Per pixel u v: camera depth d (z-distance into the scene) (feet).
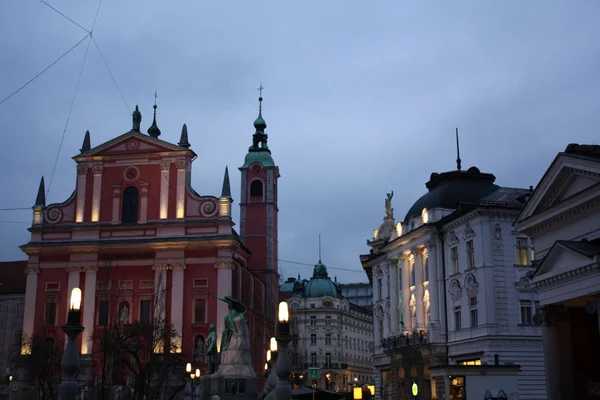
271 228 259.19
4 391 237.25
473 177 191.62
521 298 158.51
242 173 263.49
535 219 96.68
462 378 132.57
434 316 175.52
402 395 189.57
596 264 80.02
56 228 219.00
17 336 244.01
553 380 89.51
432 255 178.70
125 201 221.46
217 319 205.67
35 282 216.33
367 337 507.71
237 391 108.47
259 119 274.36
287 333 65.67
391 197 247.29
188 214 216.54
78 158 223.71
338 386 433.48
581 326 93.15
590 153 88.79
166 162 220.23
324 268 464.65
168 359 168.35
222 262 209.97
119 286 212.02
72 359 56.44
